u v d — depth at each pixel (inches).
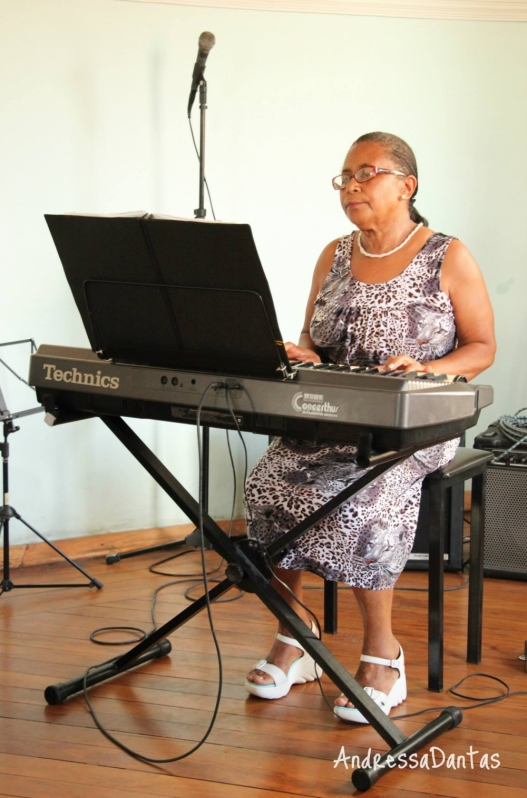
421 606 110.2
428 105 150.3
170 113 135.3
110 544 134.0
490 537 123.0
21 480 129.4
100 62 129.3
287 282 147.3
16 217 125.9
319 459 77.7
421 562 126.9
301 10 141.7
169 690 82.9
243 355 61.8
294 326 149.0
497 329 158.7
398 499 78.0
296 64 142.8
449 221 154.3
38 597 111.6
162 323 63.8
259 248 144.8
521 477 120.6
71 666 88.0
